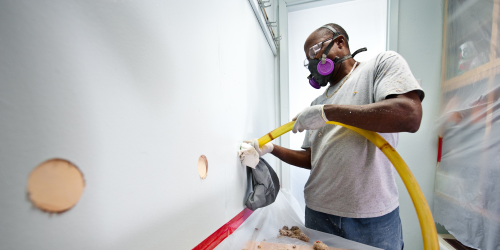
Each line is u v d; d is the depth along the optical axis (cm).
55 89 19
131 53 27
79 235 21
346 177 74
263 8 107
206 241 46
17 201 17
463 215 117
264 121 117
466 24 117
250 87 87
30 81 17
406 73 58
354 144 74
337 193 77
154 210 31
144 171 29
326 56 81
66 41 20
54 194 19
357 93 73
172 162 35
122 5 26
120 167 26
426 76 143
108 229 24
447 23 133
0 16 16
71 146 20
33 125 18
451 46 130
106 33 24
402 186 146
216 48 53
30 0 17
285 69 157
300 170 162
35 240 18
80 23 21
